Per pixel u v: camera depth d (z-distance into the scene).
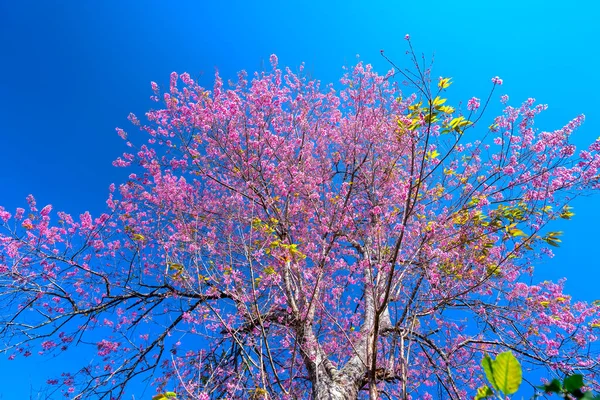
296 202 6.39
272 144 6.52
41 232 5.55
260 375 4.07
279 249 5.27
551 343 4.93
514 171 4.86
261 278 5.27
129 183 6.54
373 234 5.09
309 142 7.06
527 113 4.89
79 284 5.96
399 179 5.84
